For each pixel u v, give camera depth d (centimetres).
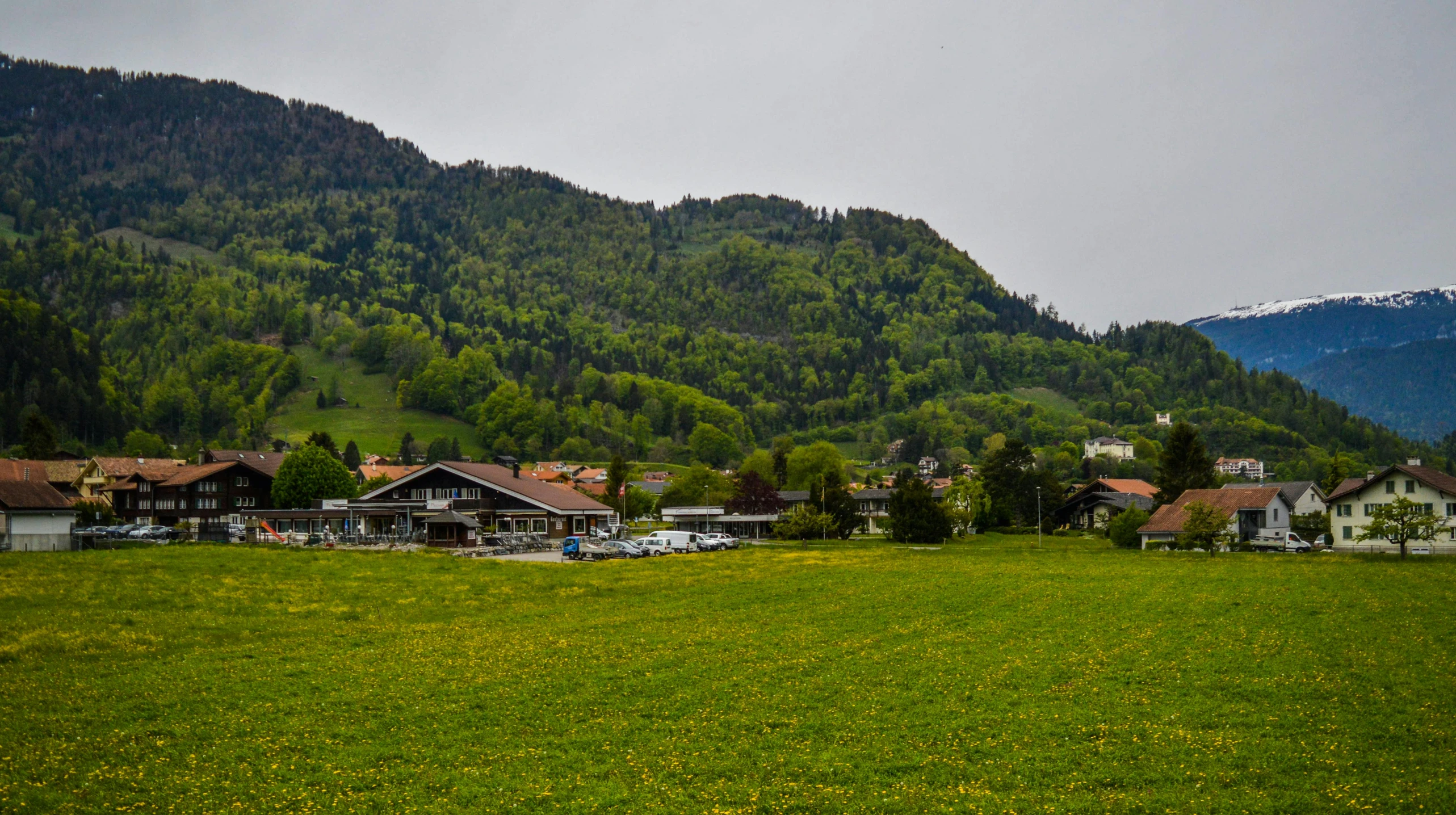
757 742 2609
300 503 12988
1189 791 2227
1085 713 2802
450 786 2294
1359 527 10169
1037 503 15575
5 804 2134
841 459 19238
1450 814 2070
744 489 14700
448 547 9362
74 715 2841
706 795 2234
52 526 9056
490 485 11038
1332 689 2998
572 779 2338
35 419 17762
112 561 6731
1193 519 9075
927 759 2453
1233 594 5025
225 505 13788
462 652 3756
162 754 2512
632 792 2250
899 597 5156
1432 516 7681
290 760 2467
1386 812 2086
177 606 4859
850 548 10381
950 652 3638
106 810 2127
